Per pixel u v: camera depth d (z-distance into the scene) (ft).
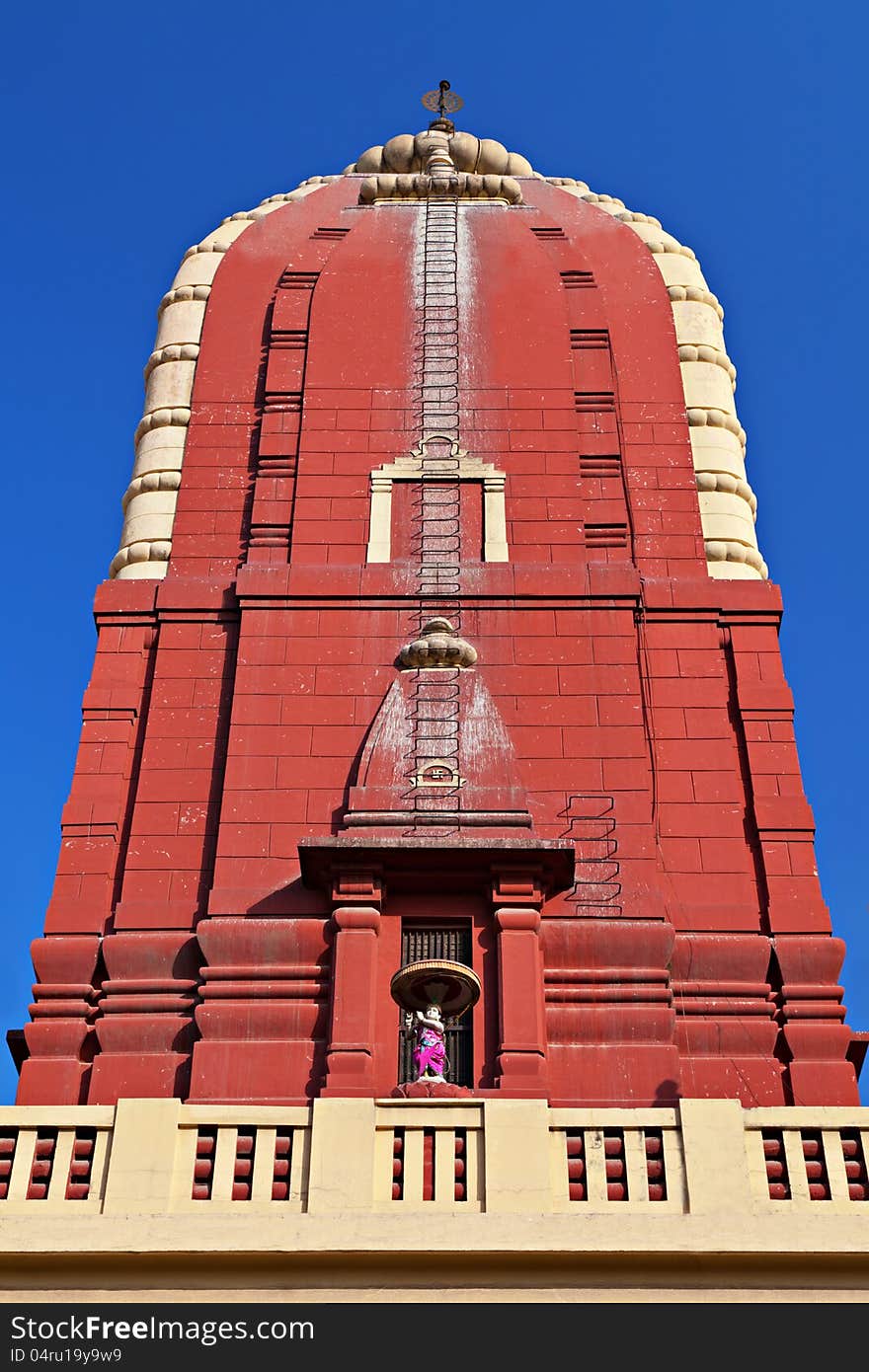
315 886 67.15
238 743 72.02
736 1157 51.47
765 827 70.95
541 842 65.62
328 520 79.41
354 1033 62.23
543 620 76.13
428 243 90.27
